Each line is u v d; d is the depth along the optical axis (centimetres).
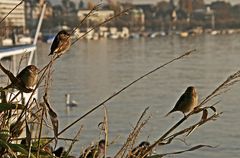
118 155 389
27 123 381
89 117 4353
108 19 408
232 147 3741
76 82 7725
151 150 386
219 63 10194
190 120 3694
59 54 389
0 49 2511
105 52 14488
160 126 3666
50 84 393
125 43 19475
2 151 366
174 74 8600
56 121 379
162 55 12369
